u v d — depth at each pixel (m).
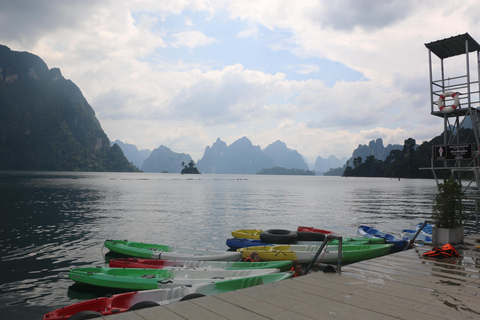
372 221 27.69
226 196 57.97
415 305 5.32
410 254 9.56
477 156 12.78
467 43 13.65
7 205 34.97
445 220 10.98
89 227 22.67
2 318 8.41
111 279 9.41
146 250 13.70
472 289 6.21
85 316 5.73
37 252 15.45
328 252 13.08
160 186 94.00
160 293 7.53
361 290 6.06
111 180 135.75
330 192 75.38
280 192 73.69
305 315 4.84
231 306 5.19
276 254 13.09
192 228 23.00
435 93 14.76
